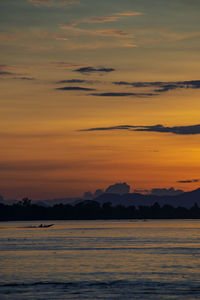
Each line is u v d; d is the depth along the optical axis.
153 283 141.75
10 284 141.50
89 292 129.25
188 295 125.25
